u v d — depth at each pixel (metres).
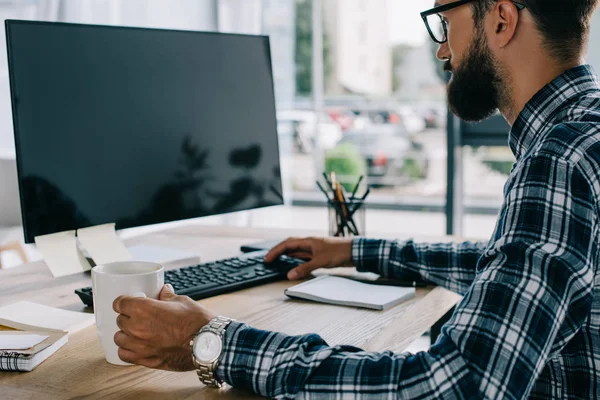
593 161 0.75
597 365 0.82
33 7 3.23
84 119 1.19
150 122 1.29
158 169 1.30
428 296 1.18
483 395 0.69
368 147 3.92
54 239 1.18
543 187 0.75
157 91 1.30
